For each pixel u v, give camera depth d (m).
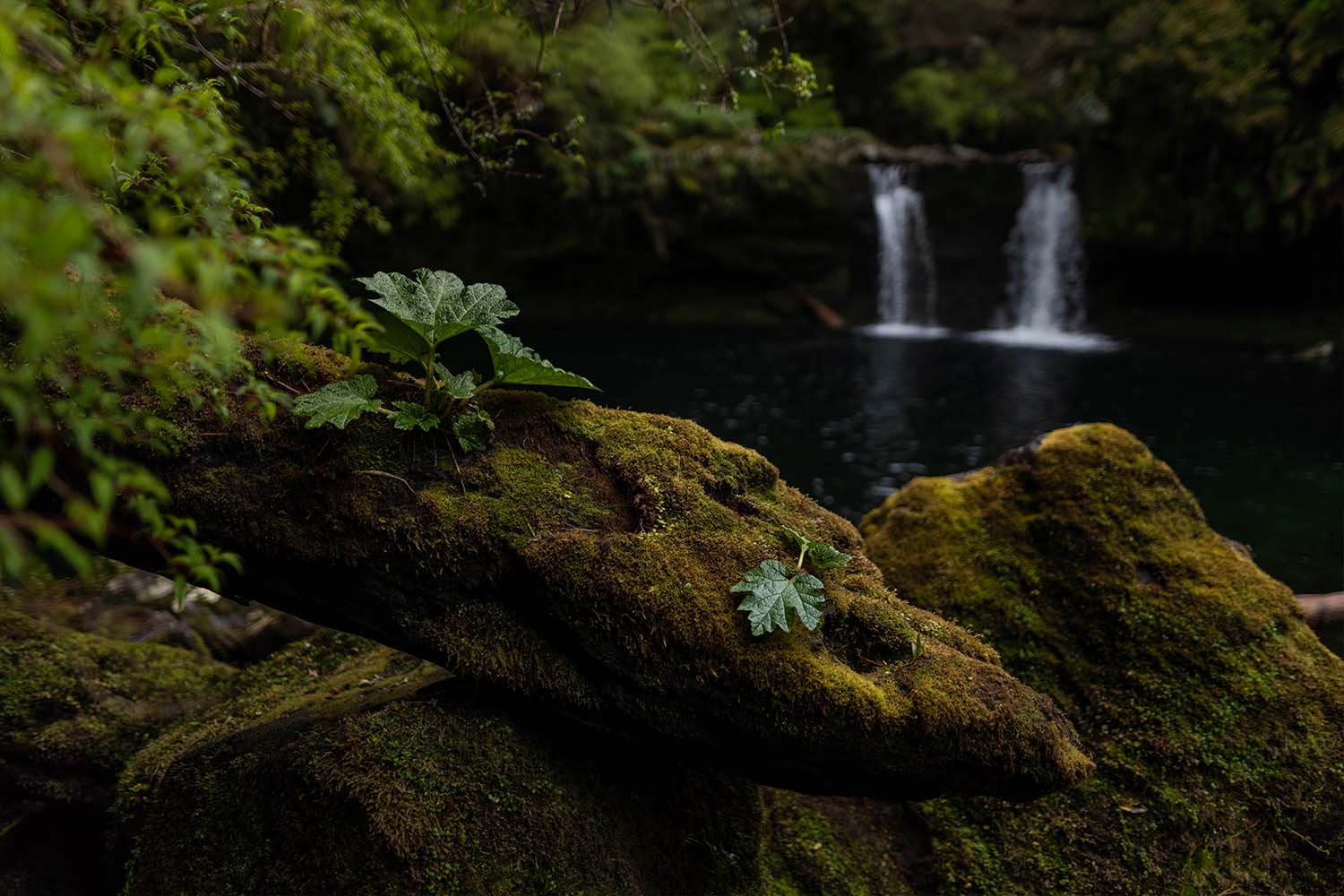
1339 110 10.22
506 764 2.11
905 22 16.72
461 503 2.18
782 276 14.92
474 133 3.58
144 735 2.88
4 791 2.75
